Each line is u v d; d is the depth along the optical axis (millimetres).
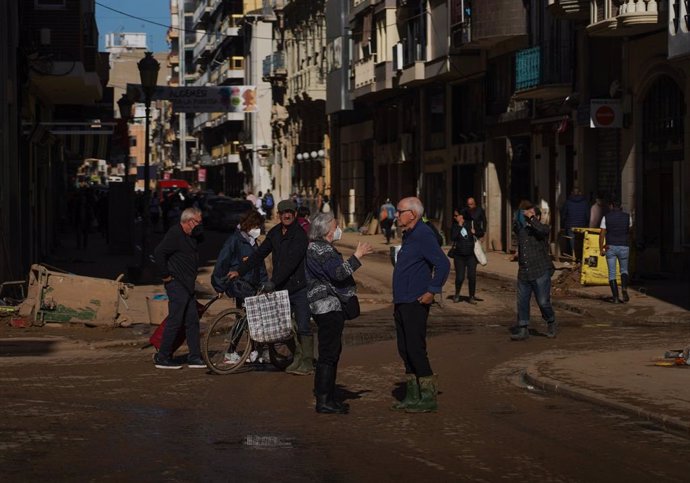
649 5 27062
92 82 33219
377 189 56406
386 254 41750
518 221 17797
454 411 11508
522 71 35375
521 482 8367
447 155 45344
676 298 23672
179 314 14672
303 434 10227
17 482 8266
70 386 13148
